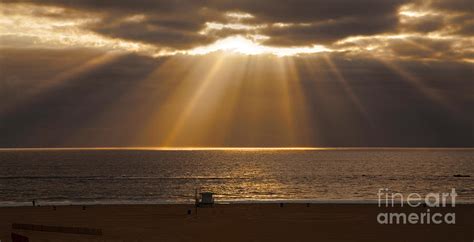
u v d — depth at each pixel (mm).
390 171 194000
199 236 50500
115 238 48844
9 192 118625
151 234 51469
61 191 119938
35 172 188875
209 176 167375
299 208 71812
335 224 57719
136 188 125938
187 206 74938
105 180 151875
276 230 54000
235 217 63156
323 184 136875
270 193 113125
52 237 48938
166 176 167625
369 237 49938
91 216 64688
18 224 54219
